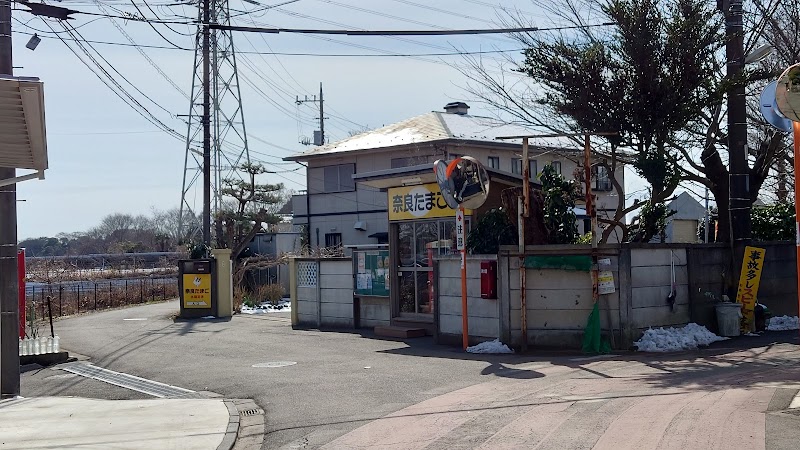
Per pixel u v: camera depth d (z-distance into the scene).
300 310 21.12
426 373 11.83
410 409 9.22
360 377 11.76
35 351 15.79
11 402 11.27
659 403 8.79
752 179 17.36
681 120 15.68
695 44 15.21
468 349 14.08
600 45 16.19
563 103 16.42
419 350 14.72
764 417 7.90
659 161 15.42
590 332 13.36
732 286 15.55
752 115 17.56
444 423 8.35
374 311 18.97
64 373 14.34
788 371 10.72
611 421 7.99
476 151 33.97
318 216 41.12
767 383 9.79
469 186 14.33
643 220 16.25
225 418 9.50
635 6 15.35
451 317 15.31
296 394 10.74
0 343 11.84
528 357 13.13
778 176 19.73
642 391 9.59
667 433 7.40
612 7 15.65
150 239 81.25
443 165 14.30
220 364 14.21
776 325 16.00
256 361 14.30
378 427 8.41
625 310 13.42
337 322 20.02
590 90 15.76
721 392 9.28
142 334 20.20
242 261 34.62
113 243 77.38
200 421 9.36
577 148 18.48
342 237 40.12
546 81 16.36
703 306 14.94
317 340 17.30
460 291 15.11
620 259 13.47
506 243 14.77
